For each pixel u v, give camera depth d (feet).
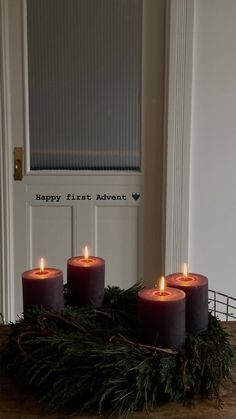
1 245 9.27
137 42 9.02
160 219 9.26
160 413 2.87
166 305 3.02
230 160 8.97
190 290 3.29
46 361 3.02
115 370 2.87
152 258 9.37
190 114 8.77
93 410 2.89
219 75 8.78
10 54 8.96
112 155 9.27
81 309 3.57
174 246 9.02
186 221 8.98
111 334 3.17
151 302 3.04
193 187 9.00
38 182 9.24
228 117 8.88
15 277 9.42
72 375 2.93
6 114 9.03
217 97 8.82
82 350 2.94
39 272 3.65
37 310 3.39
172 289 3.26
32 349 3.22
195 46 8.70
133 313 3.71
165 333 3.04
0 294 9.37
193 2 8.54
